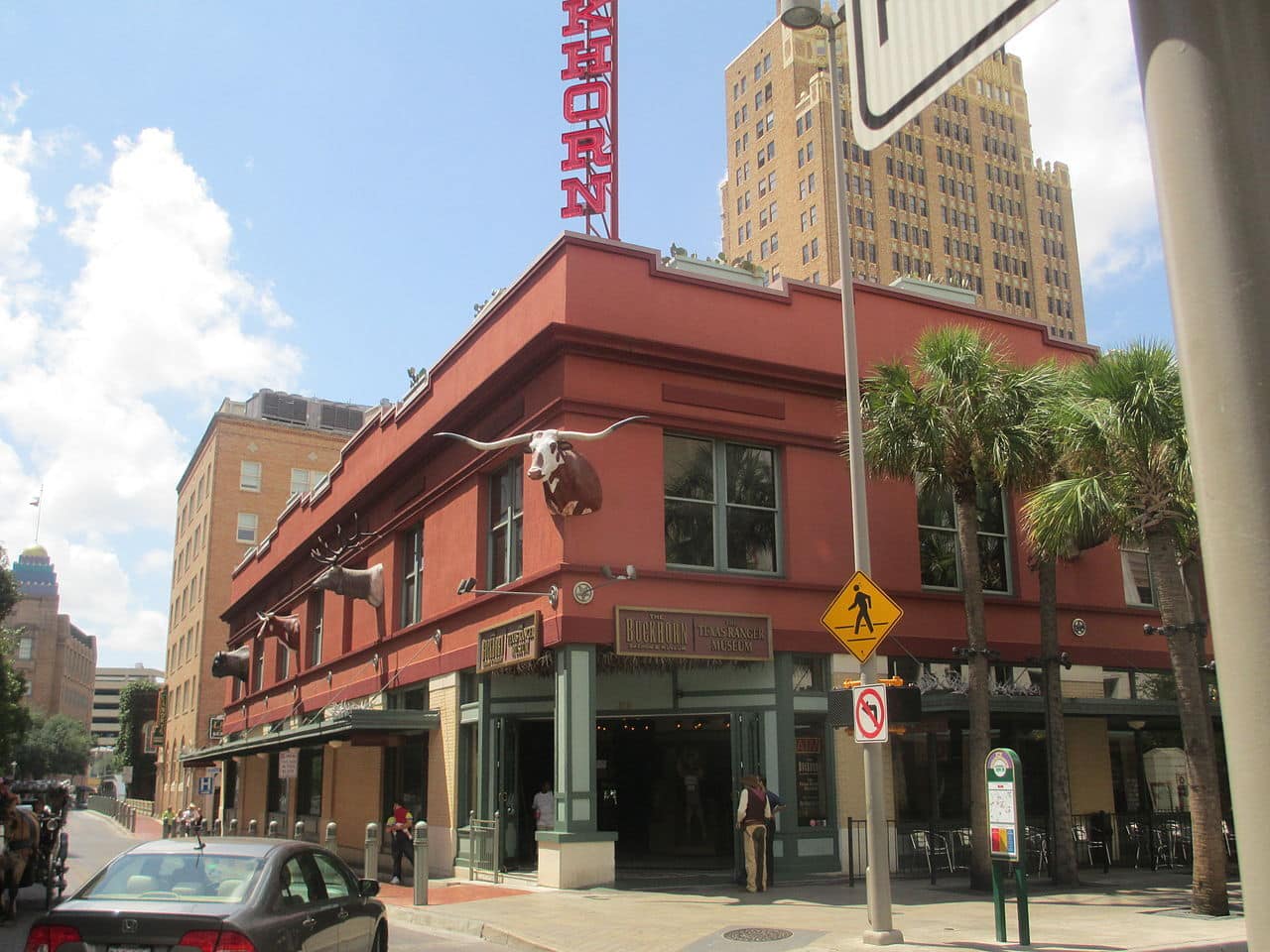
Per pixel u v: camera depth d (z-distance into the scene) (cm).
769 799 1698
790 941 1156
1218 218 188
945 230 9688
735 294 1984
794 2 1212
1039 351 2316
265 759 3669
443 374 2338
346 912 877
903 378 1680
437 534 2306
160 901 740
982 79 10375
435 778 2172
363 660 2706
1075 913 1349
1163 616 1427
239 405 7356
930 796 1969
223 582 6262
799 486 1975
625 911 1423
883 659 1973
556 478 1727
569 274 1831
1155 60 202
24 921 1517
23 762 12356
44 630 16462
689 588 1820
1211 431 185
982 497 2195
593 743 1706
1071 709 1942
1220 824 1353
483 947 1256
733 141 10319
